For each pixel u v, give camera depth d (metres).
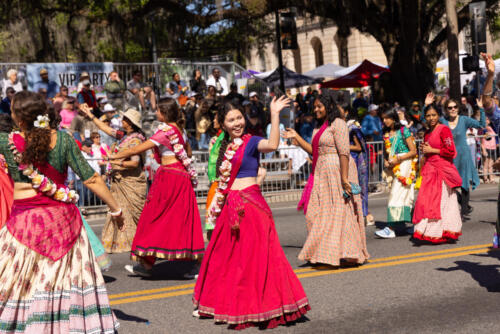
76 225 3.90
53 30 22.36
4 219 4.98
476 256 7.14
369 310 5.16
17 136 3.85
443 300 5.41
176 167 6.43
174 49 24.47
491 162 15.31
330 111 6.67
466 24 21.23
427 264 6.80
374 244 8.16
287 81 25.03
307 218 6.80
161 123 6.48
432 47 21.44
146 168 10.02
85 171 3.93
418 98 20.66
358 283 6.07
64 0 21.89
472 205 11.58
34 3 21.52
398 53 20.73
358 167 8.84
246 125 5.10
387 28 20.75
